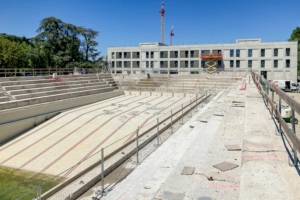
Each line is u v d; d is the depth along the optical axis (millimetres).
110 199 6301
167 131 16625
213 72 54688
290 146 6055
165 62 66875
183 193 4672
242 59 60344
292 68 57750
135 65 70000
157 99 35312
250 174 4695
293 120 4844
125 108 28625
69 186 10234
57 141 18766
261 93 16047
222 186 4508
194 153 6641
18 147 18078
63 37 59250
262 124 8250
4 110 21234
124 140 17922
